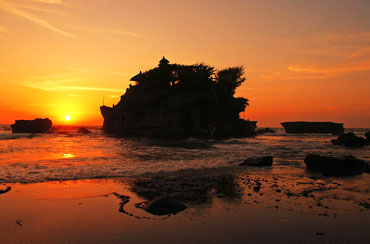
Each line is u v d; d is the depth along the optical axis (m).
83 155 20.19
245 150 27.17
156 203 7.40
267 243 5.10
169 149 27.16
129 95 81.19
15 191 8.99
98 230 5.70
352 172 14.23
